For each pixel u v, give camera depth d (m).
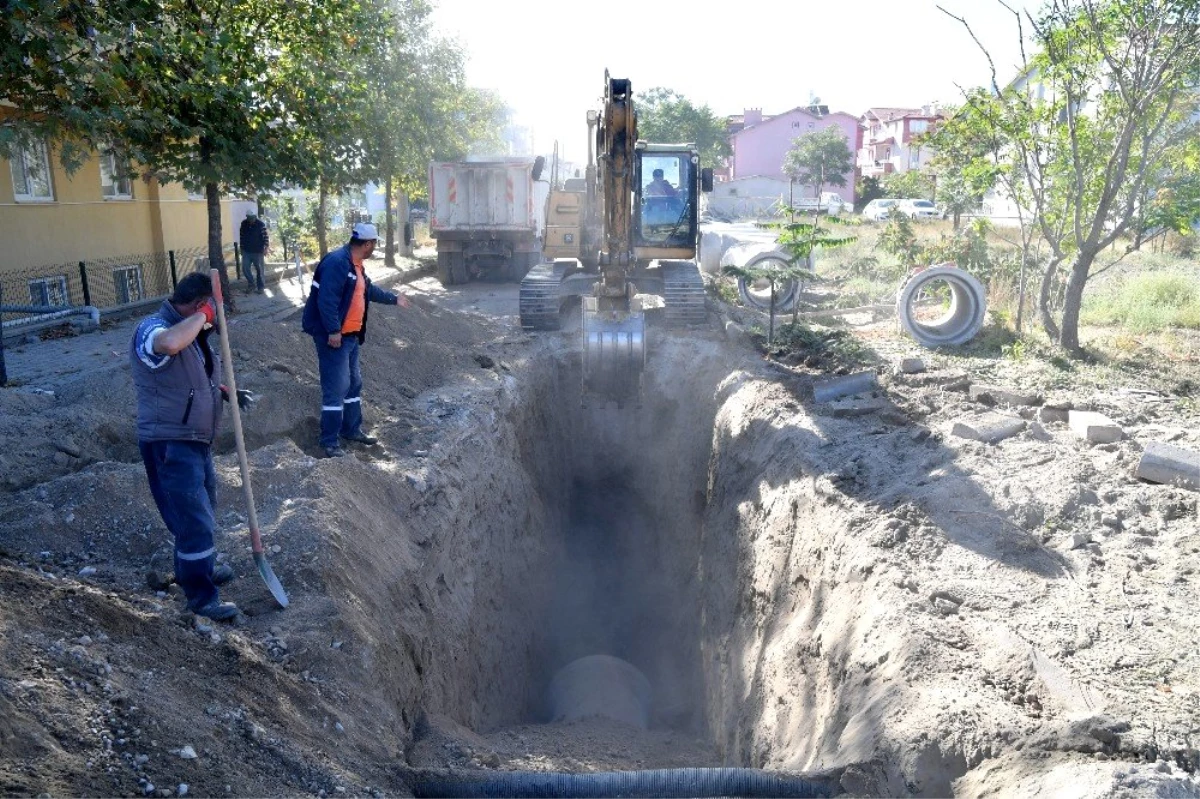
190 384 4.75
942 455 7.59
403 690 5.72
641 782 4.52
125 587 5.27
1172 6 10.23
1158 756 3.86
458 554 8.16
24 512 5.80
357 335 7.89
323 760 4.16
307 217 32.03
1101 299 14.41
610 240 10.66
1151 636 4.93
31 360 11.63
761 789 4.47
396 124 23.00
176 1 12.89
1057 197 12.30
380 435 8.79
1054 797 3.60
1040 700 4.40
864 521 6.65
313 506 6.31
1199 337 12.44
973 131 12.95
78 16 9.16
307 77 14.52
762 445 9.42
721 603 9.45
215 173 13.35
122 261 19.70
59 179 17.66
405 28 23.55
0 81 9.17
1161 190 11.29
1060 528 6.27
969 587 5.56
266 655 4.90
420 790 4.46
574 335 14.34
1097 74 11.30
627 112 10.20
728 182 63.12
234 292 19.50
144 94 10.68
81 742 3.46
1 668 3.63
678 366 13.56
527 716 9.77
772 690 6.73
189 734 3.77
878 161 74.94
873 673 5.07
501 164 21.52
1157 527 6.21
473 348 13.24
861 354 11.77
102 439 7.46
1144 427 8.12
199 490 4.88
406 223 28.62
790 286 15.94
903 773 4.20
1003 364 10.96
